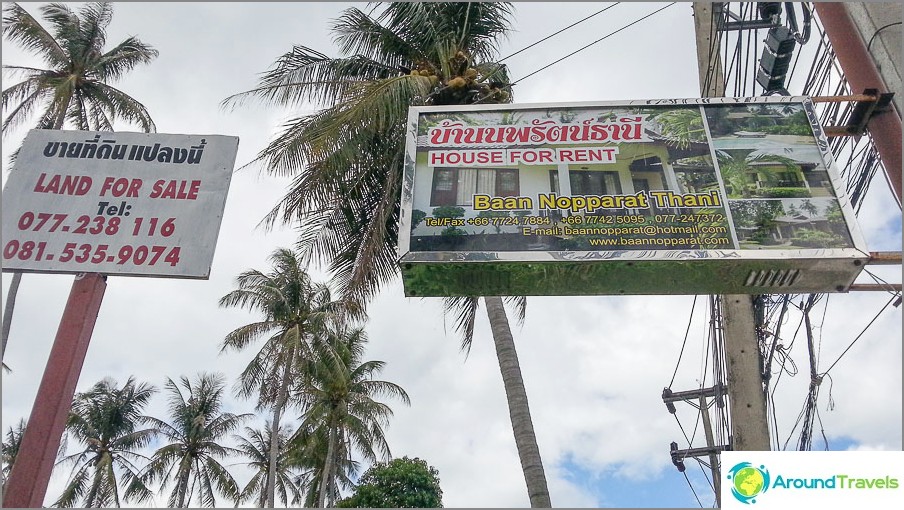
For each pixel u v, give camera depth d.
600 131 6.71
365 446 30.58
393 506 25.98
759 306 9.98
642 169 6.41
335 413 29.25
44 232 6.27
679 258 5.73
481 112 6.91
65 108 22.12
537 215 6.13
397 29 12.11
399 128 11.00
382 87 10.05
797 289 6.01
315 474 33.88
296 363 26.89
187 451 35.38
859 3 6.71
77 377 5.73
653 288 6.03
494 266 5.87
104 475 34.75
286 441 34.09
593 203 6.19
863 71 6.56
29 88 23.45
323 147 9.59
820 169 6.27
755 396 8.14
